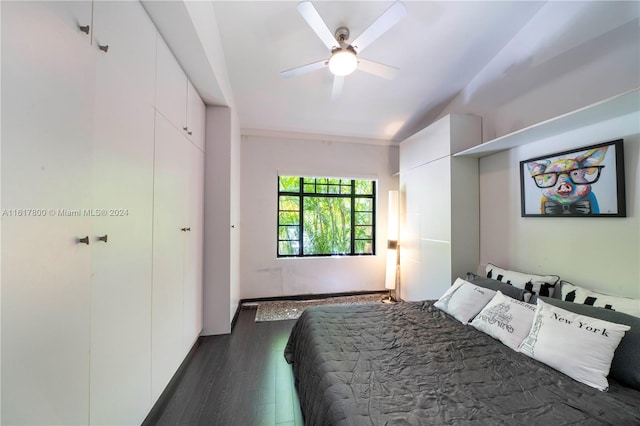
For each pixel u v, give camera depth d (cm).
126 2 124
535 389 115
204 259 265
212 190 268
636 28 152
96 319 103
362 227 435
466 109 293
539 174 207
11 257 70
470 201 272
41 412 78
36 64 76
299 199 414
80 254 94
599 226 169
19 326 72
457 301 209
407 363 134
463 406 102
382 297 402
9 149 69
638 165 150
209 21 189
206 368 208
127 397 125
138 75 135
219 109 271
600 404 105
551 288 188
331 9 198
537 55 212
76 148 92
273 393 177
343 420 93
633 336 122
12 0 69
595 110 150
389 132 399
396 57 250
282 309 348
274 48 234
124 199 123
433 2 197
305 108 332
